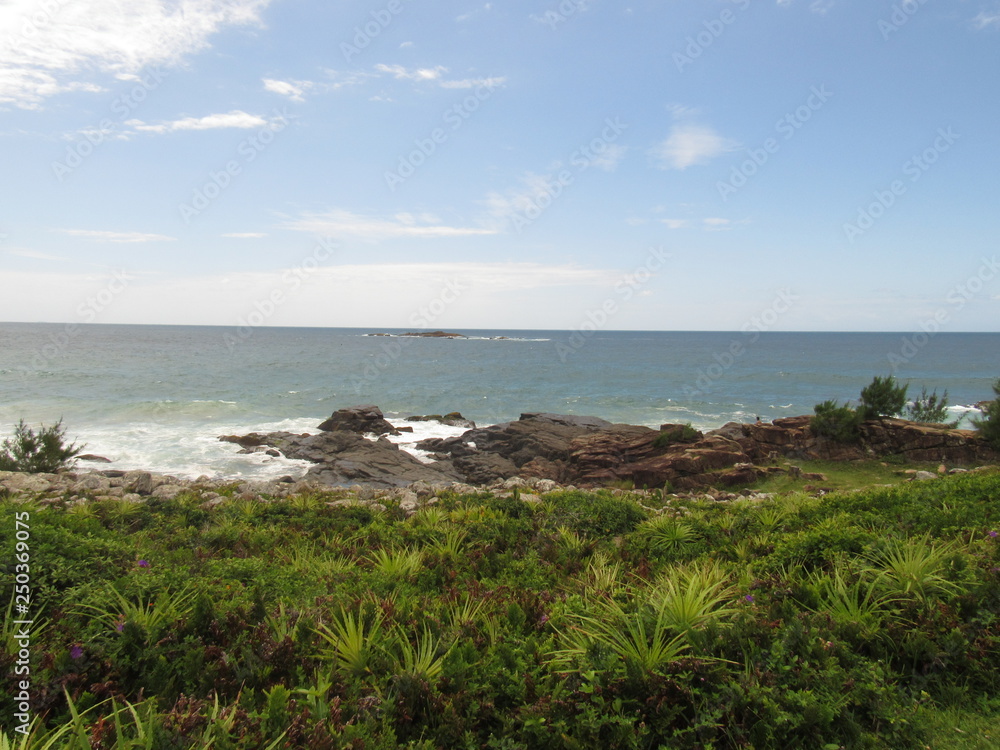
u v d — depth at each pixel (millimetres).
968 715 3963
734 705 3811
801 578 6168
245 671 4266
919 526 7840
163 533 10367
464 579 7320
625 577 7207
